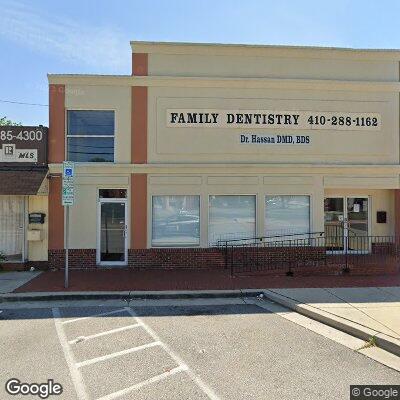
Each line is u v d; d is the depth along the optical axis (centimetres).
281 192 1269
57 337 627
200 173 1249
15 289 937
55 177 1222
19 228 1215
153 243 1242
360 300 820
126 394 433
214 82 1255
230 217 1269
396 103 1315
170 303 853
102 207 1247
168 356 545
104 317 745
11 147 1219
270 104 1275
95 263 1220
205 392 436
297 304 788
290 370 495
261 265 1229
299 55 1288
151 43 1247
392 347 558
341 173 1287
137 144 1241
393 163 1306
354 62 1305
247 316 750
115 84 1242
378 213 1348
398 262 1182
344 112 1296
